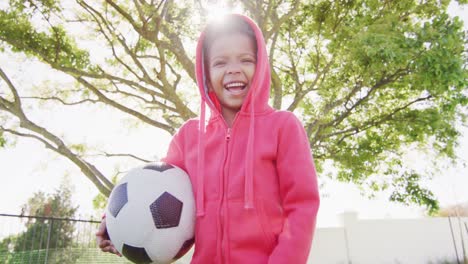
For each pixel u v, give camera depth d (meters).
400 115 8.23
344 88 7.98
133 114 7.79
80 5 7.21
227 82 1.63
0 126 7.98
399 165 9.44
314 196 1.36
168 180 1.55
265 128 1.54
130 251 1.47
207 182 1.51
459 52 6.51
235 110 1.73
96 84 9.00
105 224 1.60
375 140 9.17
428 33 6.11
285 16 7.17
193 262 1.42
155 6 6.39
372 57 5.90
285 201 1.40
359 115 9.34
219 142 1.61
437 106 8.36
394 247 11.46
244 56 1.65
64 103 8.74
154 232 1.45
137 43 7.77
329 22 8.33
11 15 7.23
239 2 7.33
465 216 11.73
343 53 7.04
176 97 7.68
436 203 9.12
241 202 1.39
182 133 1.84
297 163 1.42
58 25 7.75
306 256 1.26
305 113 9.42
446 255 11.32
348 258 11.45
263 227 1.35
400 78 7.45
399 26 6.52
